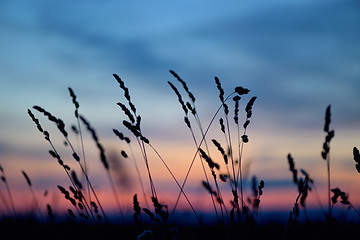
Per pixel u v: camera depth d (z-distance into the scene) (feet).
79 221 7.39
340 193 6.26
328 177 6.64
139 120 7.49
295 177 7.66
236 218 6.71
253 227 6.73
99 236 7.16
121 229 7.40
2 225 8.43
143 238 6.34
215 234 6.86
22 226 8.43
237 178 7.27
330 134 6.82
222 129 7.75
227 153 7.73
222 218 6.85
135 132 7.41
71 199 7.11
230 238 6.57
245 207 6.79
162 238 6.40
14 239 7.70
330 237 6.08
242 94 7.52
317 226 6.43
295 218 6.69
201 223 7.00
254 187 8.20
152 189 7.24
